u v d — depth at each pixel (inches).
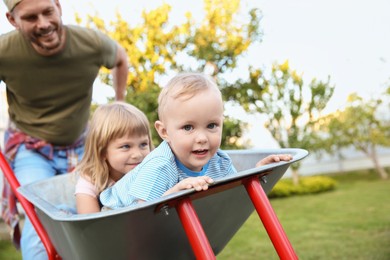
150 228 46.8
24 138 81.3
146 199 52.8
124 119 67.1
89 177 67.2
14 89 79.0
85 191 66.3
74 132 83.0
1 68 76.8
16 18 72.0
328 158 397.4
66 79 79.1
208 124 52.7
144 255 50.5
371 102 339.3
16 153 81.3
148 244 49.1
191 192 43.2
